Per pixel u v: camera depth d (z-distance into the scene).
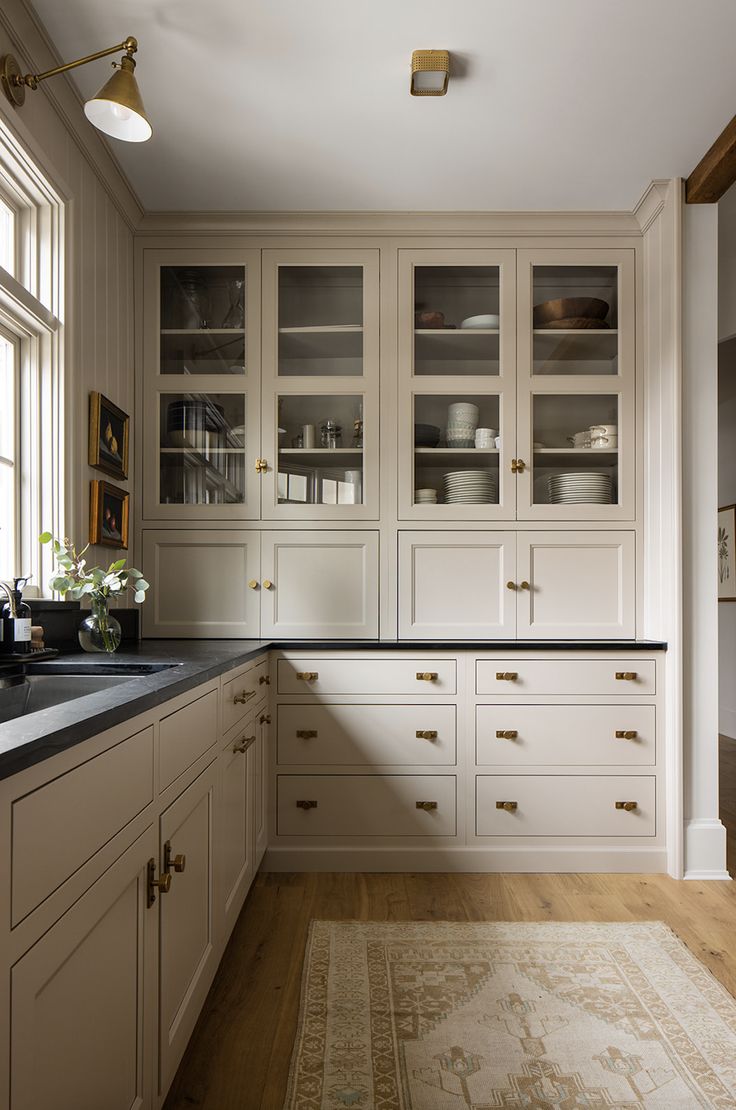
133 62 1.78
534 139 2.54
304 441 3.08
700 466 2.78
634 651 2.79
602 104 2.36
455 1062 1.62
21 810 0.76
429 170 2.74
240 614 3.02
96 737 0.99
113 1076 1.06
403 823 2.76
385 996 1.88
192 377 3.05
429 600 3.01
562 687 2.78
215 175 2.75
